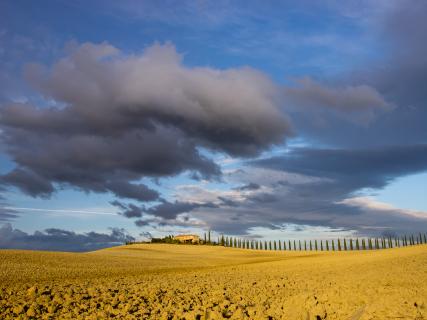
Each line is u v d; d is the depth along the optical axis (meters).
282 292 23.66
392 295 18.19
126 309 16.70
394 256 55.41
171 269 59.75
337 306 16.22
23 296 21.44
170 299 20.84
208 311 15.09
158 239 170.88
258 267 60.16
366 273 34.00
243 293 23.61
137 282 34.81
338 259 64.75
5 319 14.91
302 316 14.59
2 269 46.44
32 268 49.88
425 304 15.27
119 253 106.94
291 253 123.81
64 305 18.11
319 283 28.36
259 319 14.20
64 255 73.62
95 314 15.46
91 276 44.59
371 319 13.40
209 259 93.62
